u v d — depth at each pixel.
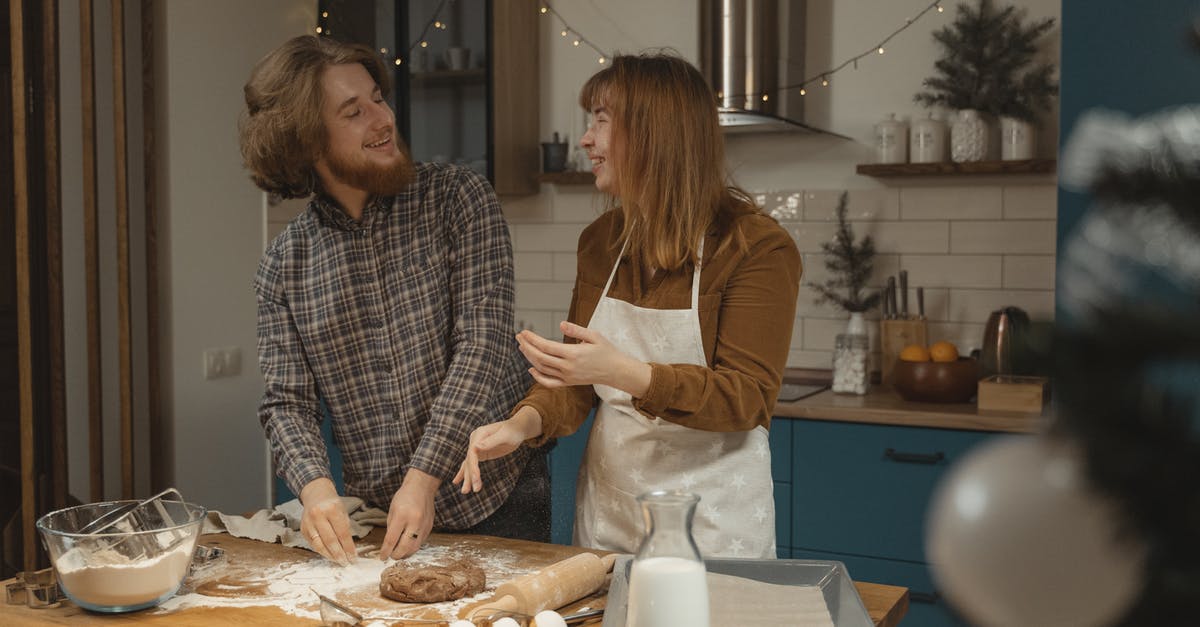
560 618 1.20
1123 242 0.28
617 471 1.71
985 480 0.28
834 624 1.15
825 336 3.64
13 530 3.13
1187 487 0.26
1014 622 0.28
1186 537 0.26
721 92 3.46
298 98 1.67
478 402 1.70
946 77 3.40
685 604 0.94
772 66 3.47
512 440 1.53
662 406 1.45
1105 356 0.26
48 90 3.00
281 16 3.85
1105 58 2.46
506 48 3.78
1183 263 0.27
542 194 4.02
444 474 1.67
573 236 3.98
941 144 3.34
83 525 1.43
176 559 1.33
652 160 1.59
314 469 1.67
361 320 1.79
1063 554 0.27
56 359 3.06
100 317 3.41
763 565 1.32
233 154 3.69
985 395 2.91
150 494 3.43
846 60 3.55
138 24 3.50
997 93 3.25
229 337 3.70
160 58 3.44
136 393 3.55
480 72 3.69
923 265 3.49
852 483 3.00
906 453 2.92
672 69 1.61
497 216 1.83
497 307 1.78
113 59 3.15
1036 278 3.34
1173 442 0.26
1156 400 0.26
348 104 1.68
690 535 0.97
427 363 1.79
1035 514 0.27
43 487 3.19
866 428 2.97
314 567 1.52
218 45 3.61
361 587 1.43
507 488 1.87
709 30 3.47
